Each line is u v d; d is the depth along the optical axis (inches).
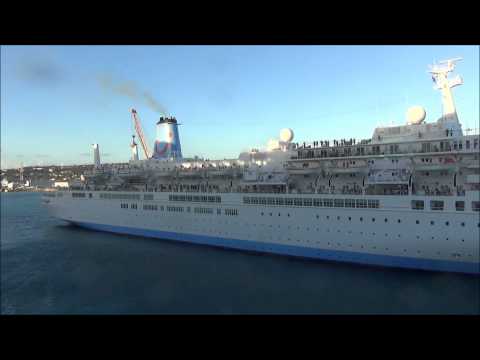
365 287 1005.2
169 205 1636.3
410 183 1093.1
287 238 1296.8
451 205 1001.5
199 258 1346.0
